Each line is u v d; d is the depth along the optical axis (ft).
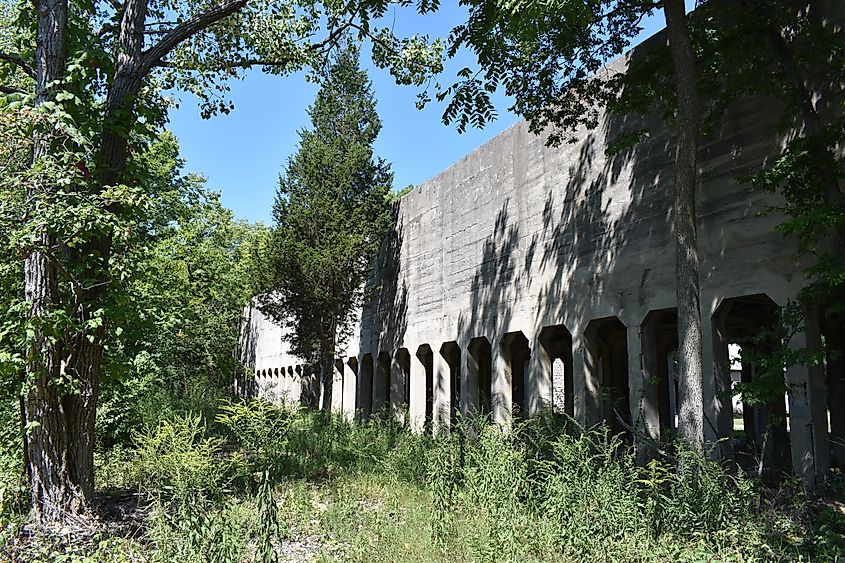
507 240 57.41
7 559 22.49
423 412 72.43
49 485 28.14
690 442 29.35
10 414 32.37
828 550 21.84
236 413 34.55
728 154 37.11
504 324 56.75
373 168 81.66
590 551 21.03
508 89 39.86
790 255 33.04
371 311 86.84
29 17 30.68
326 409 80.02
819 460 30.60
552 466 28.32
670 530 22.52
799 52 31.53
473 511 25.84
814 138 28.63
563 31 35.76
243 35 42.22
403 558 21.98
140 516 29.53
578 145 49.39
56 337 27.17
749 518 23.30
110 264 29.43
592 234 47.14
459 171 66.69
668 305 40.11
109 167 29.66
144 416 50.57
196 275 71.20
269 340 128.77
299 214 79.05
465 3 35.09
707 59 34.96
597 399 46.68
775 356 30.04
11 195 24.56
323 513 29.68
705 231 38.09
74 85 28.89
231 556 21.02
